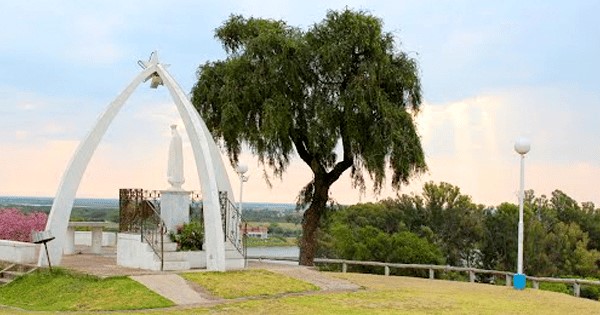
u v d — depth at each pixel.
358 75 25.09
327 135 25.81
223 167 22.61
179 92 21.31
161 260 19.33
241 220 22.56
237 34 27.97
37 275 18.61
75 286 17.05
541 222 62.31
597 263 59.03
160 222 19.94
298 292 18.02
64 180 20.45
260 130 25.83
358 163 26.72
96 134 21.08
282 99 25.09
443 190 58.59
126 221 21.27
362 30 25.19
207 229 19.88
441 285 22.48
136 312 14.65
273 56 25.41
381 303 16.83
